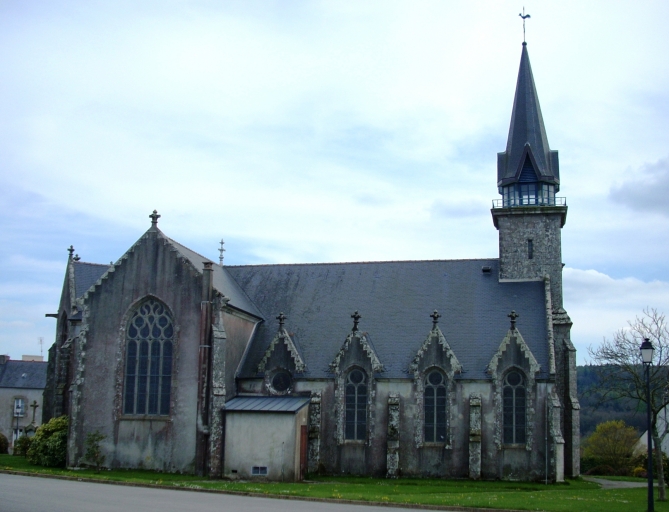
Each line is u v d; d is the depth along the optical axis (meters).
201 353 49.69
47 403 61.00
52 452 51.56
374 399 51.28
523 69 63.25
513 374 50.09
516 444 49.31
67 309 61.62
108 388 51.38
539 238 58.34
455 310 54.97
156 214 53.28
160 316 51.69
